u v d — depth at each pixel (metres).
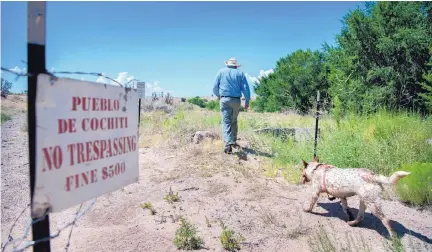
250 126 12.05
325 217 4.85
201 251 3.80
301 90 31.67
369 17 19.81
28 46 1.87
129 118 2.66
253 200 5.41
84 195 2.20
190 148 8.62
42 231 2.04
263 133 10.04
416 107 17.00
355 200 5.54
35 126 1.86
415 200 5.31
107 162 2.41
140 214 4.82
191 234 3.91
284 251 3.88
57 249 3.78
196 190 5.84
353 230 4.45
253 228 4.42
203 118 14.55
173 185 6.07
